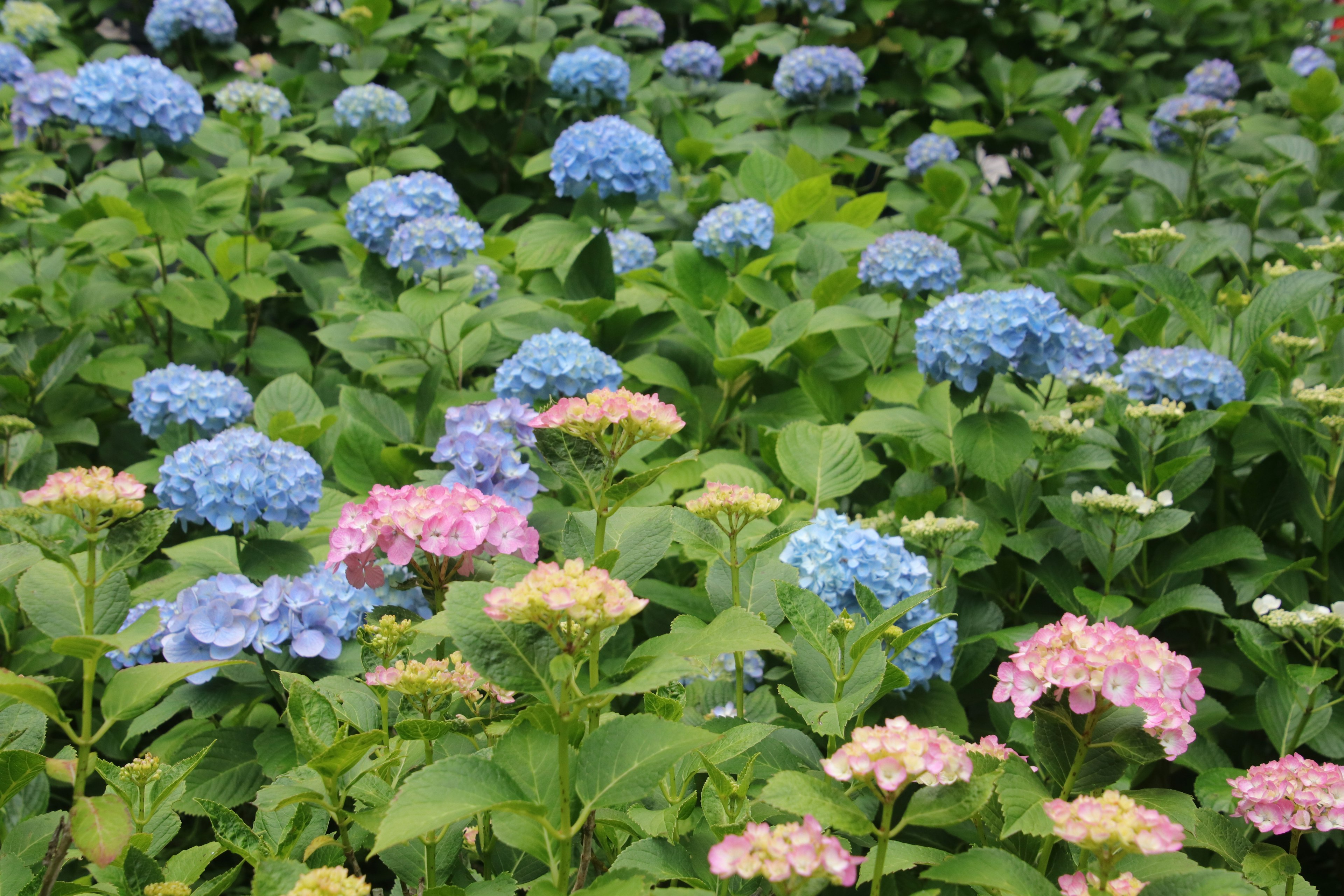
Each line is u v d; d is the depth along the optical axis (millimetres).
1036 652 1698
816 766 2070
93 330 4793
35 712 2176
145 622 1521
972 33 7992
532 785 1459
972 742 2492
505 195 6352
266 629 2303
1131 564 3221
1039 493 3213
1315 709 2699
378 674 1793
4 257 4766
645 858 1661
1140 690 1628
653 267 5035
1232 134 6199
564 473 1834
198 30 6332
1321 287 3439
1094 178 6805
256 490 2680
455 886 1672
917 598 1811
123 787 1802
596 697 1368
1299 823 1763
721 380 4156
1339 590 3215
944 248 4031
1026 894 1425
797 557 2537
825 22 6766
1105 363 3520
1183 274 3697
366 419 3482
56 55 6191
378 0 6387
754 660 2635
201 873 1855
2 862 1769
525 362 3279
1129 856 1634
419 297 3680
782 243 4555
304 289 4848
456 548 1846
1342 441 3051
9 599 2910
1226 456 3393
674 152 6094
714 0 7590
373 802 1732
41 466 3725
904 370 3846
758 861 1333
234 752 2467
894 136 7340
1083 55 7828
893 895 1955
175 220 4223
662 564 3334
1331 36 8156
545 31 6574
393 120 5477
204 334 4547
